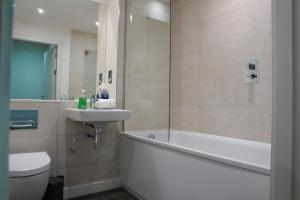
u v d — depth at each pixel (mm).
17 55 1885
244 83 1956
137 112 2463
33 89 1951
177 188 1565
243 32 1975
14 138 1783
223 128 2141
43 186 1429
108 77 2422
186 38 2604
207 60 2326
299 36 439
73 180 2070
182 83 2645
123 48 2373
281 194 476
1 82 305
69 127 2045
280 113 475
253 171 1110
